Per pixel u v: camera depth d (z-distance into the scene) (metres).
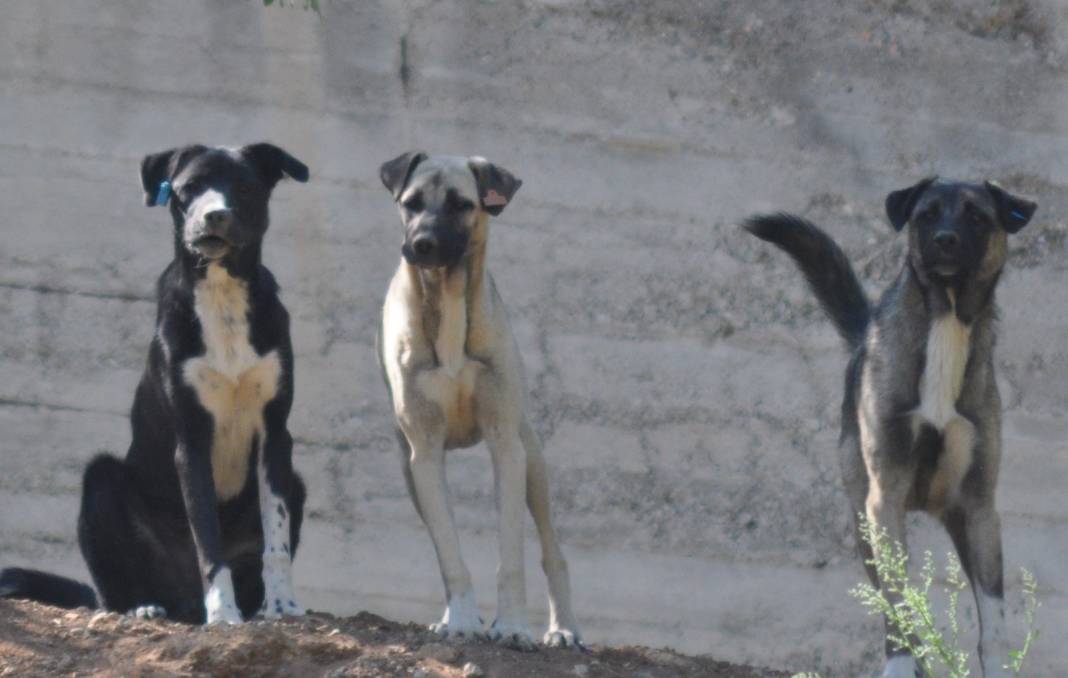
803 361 14.05
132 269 13.66
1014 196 10.62
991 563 10.52
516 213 14.07
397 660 8.86
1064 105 14.74
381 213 13.91
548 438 13.75
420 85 14.15
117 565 10.84
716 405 13.95
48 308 13.54
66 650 8.77
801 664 13.50
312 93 14.02
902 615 9.25
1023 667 13.67
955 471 10.60
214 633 8.96
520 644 9.59
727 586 13.61
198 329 10.26
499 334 10.15
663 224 14.20
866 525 10.44
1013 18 14.79
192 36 13.97
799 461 13.88
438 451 10.12
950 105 14.66
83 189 13.70
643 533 13.66
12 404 13.38
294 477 10.91
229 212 10.02
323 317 13.71
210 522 10.09
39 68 13.80
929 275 10.53
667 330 14.03
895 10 14.74
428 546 13.46
